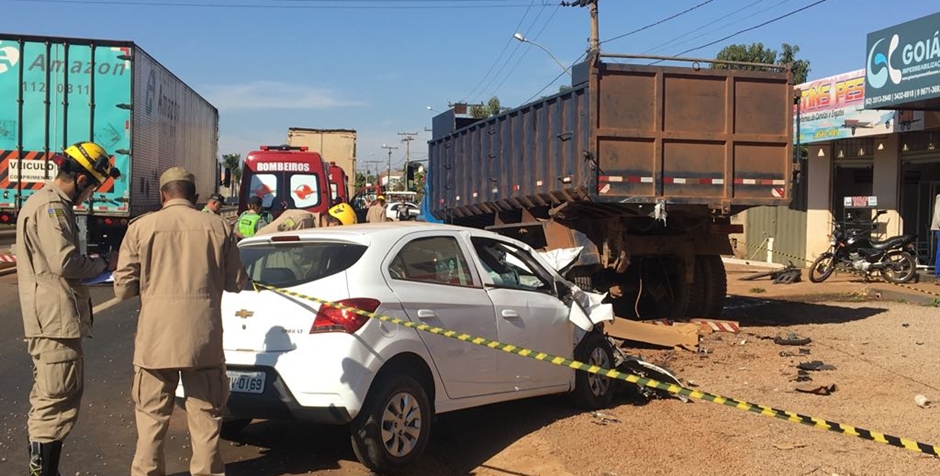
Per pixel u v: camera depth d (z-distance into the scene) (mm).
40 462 4598
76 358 4660
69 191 4648
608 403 6984
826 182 20359
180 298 4352
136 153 14055
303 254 5566
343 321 4996
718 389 7484
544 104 10852
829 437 5934
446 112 16672
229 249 4559
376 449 5023
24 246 4555
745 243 25219
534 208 11969
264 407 5062
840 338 9977
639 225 10812
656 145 9617
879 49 15180
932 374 7938
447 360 5555
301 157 16469
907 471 5184
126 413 6570
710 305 11289
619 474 5230
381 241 5516
